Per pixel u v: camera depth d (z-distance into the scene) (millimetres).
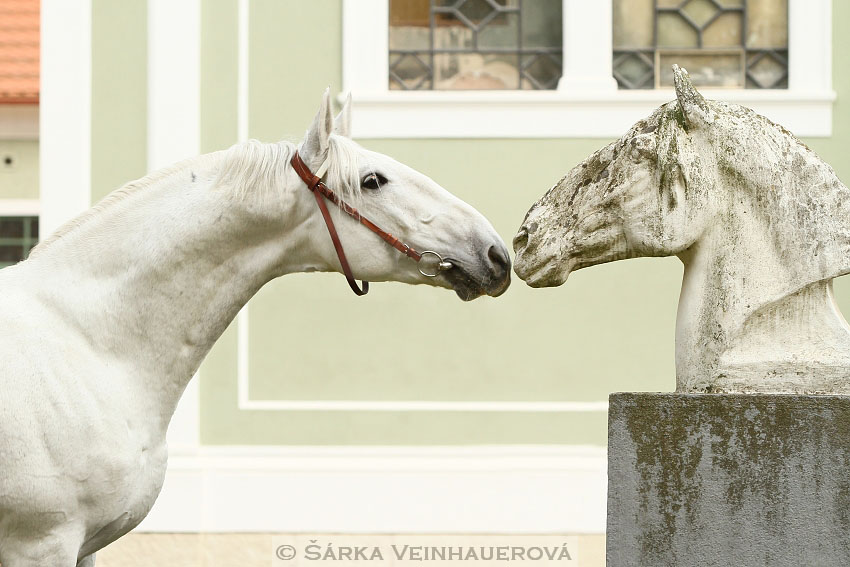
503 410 7938
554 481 7762
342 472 7812
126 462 3346
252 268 3523
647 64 8375
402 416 7973
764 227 3162
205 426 7980
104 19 8219
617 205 3219
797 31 8234
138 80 8195
